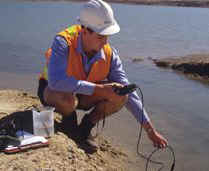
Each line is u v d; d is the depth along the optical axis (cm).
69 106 398
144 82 824
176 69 959
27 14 2172
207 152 481
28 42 1292
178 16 2394
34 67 948
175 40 1438
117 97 395
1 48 1180
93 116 420
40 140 371
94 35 375
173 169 436
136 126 545
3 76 846
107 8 369
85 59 394
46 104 410
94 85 384
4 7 2570
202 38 1502
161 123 570
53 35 1447
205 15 2495
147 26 1844
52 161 351
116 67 413
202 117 603
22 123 392
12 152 352
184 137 523
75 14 2212
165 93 737
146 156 460
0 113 448
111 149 462
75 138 424
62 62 381
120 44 1311
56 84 381
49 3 3025
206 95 733
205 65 928
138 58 1083
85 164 367
